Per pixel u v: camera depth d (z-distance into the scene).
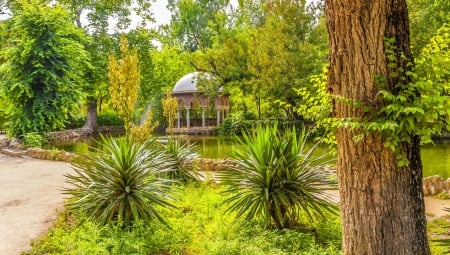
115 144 4.99
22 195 6.70
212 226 4.61
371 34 2.82
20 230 4.75
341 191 3.06
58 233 4.40
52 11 14.67
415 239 2.88
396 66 2.82
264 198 4.45
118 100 6.57
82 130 24.11
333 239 4.22
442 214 5.41
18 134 14.04
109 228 4.27
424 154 11.75
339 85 2.95
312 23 18.88
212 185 7.05
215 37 26.16
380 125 2.69
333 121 2.92
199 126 26.02
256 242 3.97
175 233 4.30
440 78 2.91
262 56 18.31
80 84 17.03
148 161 5.03
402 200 2.85
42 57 13.88
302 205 4.47
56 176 8.59
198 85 22.02
